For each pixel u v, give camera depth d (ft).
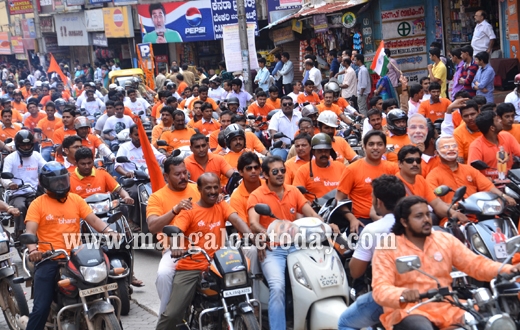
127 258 26.86
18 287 24.70
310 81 50.29
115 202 26.18
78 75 118.93
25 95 92.07
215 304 20.80
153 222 21.70
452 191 23.62
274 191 22.77
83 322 22.08
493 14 55.06
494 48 54.65
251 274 21.09
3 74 134.00
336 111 44.21
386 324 15.99
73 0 120.16
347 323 17.69
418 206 15.61
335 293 20.22
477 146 27.37
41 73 127.24
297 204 23.12
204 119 44.34
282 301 20.59
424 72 63.10
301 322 20.47
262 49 94.48
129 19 108.99
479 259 15.92
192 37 96.07
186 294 20.94
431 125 27.37
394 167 24.47
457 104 29.84
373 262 16.05
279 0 84.43
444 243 16.02
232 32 60.13
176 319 20.99
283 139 41.09
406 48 62.80
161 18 98.37
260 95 48.11
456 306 15.20
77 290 21.45
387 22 62.28
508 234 21.13
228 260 20.11
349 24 63.72
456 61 47.06
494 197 21.61
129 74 85.40
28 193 33.22
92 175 29.01
